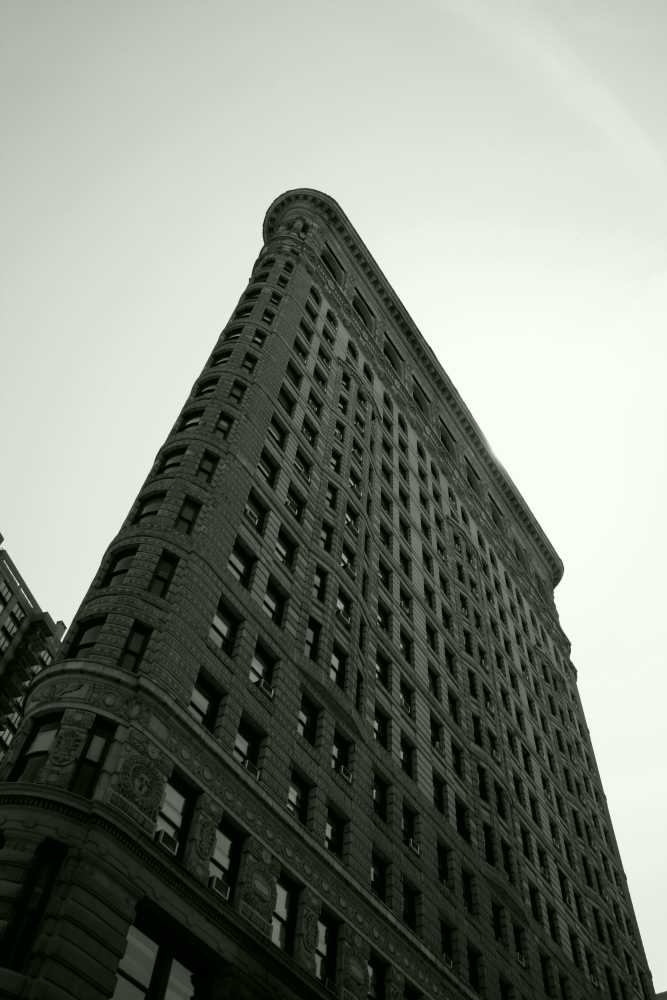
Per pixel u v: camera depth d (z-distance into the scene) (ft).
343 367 215.92
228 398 155.22
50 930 73.41
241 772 103.30
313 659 134.10
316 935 102.42
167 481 130.41
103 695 94.22
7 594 295.07
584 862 211.61
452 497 261.65
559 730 249.96
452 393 300.81
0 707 274.36
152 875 84.33
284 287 212.84
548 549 341.82
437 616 196.34
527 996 145.07
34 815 80.38
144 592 108.99
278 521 144.05
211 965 86.69
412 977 115.55
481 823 162.71
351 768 127.75
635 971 202.90
